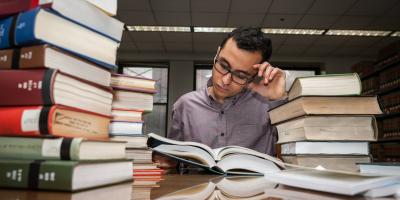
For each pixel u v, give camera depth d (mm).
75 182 356
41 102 370
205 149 757
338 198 401
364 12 3951
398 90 3836
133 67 5926
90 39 444
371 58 5703
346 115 761
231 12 4016
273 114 988
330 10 3908
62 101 382
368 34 4688
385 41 4922
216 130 1477
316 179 436
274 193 447
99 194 372
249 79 1128
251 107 1481
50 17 384
